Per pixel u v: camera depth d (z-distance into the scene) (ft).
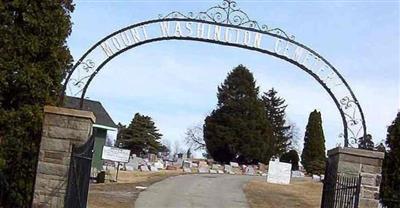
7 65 38.24
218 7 37.45
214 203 82.02
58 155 34.86
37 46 38.91
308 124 203.72
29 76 38.40
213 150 205.67
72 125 35.06
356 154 36.78
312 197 103.65
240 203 84.94
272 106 246.47
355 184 32.78
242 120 203.92
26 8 38.91
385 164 61.41
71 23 41.22
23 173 38.27
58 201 34.40
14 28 38.83
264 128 207.82
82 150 32.32
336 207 35.70
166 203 76.18
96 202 68.18
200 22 37.47
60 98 37.76
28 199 38.01
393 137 63.21
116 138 203.41
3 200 37.91
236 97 207.10
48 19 39.37
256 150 202.90
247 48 38.19
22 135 38.42
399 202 54.13
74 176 32.50
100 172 101.71
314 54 38.01
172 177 122.62
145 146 204.95
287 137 246.68
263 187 116.16
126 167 137.28
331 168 38.93
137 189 89.45
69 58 40.37
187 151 248.73
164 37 37.58
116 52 37.58
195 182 113.29
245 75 209.15
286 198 97.86
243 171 171.63
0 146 37.96
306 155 200.85
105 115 131.13
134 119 205.26
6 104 38.65
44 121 35.19
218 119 205.98
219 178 131.34
